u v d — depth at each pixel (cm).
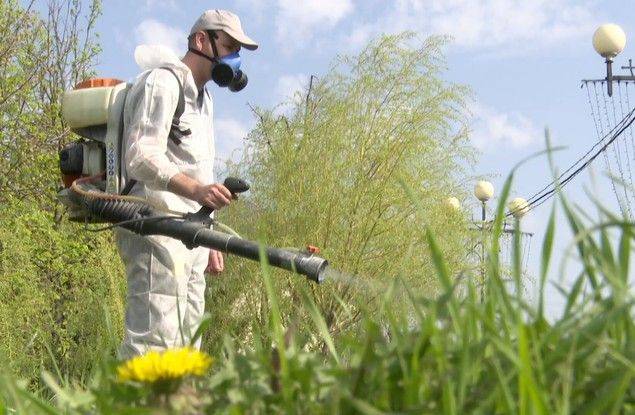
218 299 761
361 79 873
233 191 345
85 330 782
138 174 345
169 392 81
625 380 65
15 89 1291
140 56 364
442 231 819
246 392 79
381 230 821
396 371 74
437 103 866
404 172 854
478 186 895
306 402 75
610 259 75
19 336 764
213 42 386
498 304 79
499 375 67
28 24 1337
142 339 354
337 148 856
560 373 69
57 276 1043
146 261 357
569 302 76
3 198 1224
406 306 88
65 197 364
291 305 705
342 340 85
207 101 388
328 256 820
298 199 854
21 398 86
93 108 359
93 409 90
